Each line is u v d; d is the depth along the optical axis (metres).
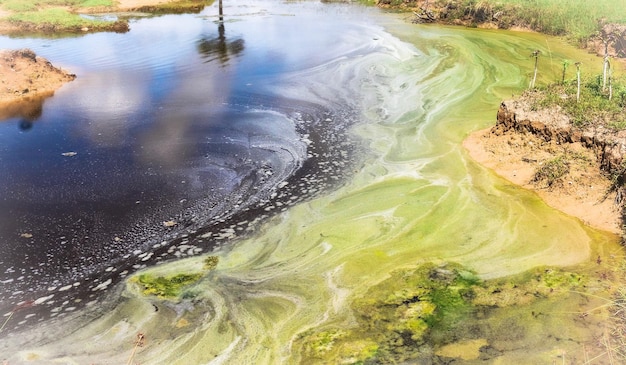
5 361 5.08
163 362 4.97
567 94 9.48
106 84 14.16
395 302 5.60
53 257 6.77
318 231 7.10
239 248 6.83
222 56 16.77
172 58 16.70
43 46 18.83
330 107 12.06
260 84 13.83
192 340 5.24
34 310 5.82
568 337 4.84
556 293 5.52
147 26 22.16
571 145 8.13
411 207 7.54
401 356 4.83
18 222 7.56
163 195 8.24
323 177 8.72
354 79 14.09
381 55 16.33
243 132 10.70
